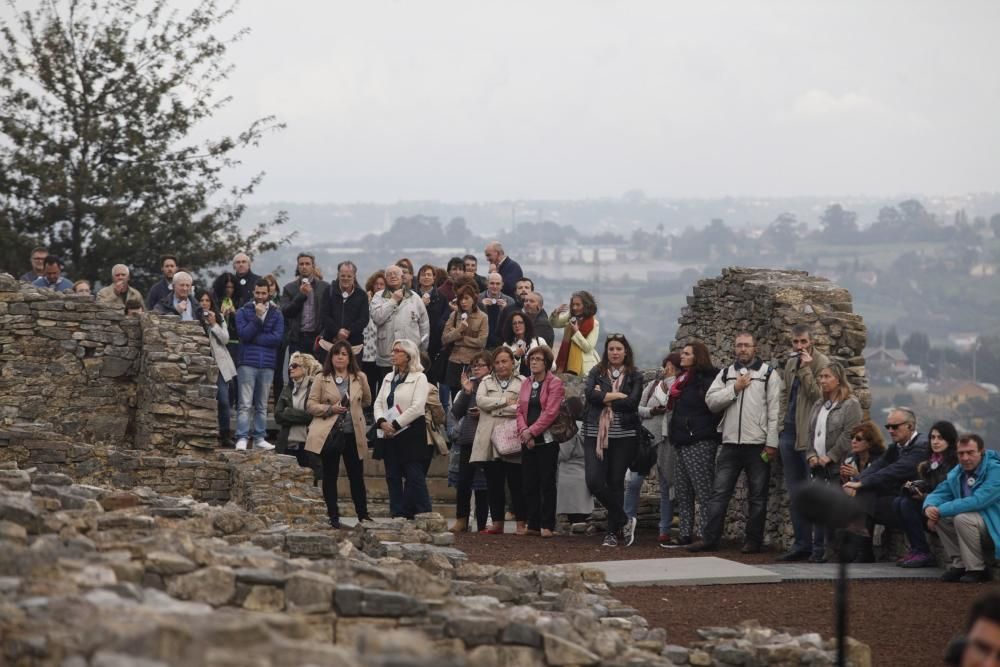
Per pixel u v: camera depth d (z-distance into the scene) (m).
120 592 9.71
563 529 22.17
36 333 21.86
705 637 12.87
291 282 24.33
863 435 18.05
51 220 38.62
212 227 40.56
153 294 22.94
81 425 21.91
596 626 11.96
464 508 20.27
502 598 13.32
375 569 11.60
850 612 14.70
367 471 23.62
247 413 21.91
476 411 20.17
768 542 20.22
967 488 16.73
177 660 7.70
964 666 8.67
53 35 39.16
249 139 41.25
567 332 23.58
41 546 10.55
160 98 39.88
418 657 7.66
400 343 19.53
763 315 21.72
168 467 19.64
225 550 11.69
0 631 8.55
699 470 19.31
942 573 16.92
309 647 7.75
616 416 19.22
